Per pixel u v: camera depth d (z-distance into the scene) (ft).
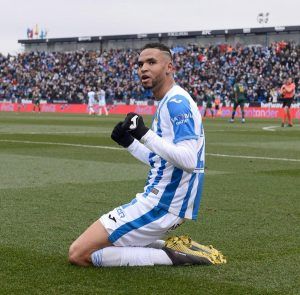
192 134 24.66
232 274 24.45
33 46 378.12
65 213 36.99
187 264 25.71
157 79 25.58
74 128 133.49
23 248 28.35
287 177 54.65
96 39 350.02
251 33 307.37
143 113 261.24
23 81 330.54
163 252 25.55
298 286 22.95
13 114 240.32
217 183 50.62
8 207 38.83
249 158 71.51
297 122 179.42
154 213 25.26
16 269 24.67
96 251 25.02
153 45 25.68
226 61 285.84
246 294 21.86
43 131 120.98
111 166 62.08
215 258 26.09
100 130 125.59
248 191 46.44
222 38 317.42
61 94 304.09
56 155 73.20
